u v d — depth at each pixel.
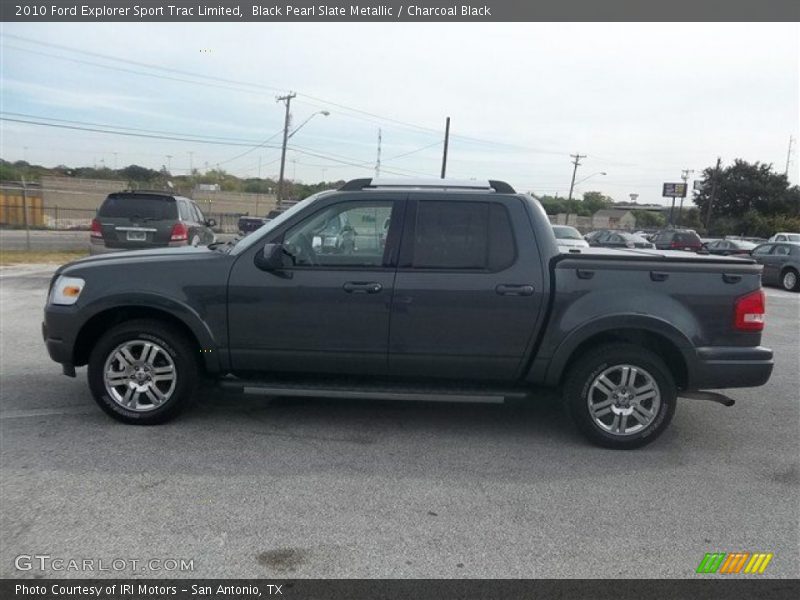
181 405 5.03
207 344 4.93
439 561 3.27
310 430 5.09
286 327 4.88
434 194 4.92
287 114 45.78
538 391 5.04
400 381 5.07
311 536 3.47
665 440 5.12
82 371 6.53
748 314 4.77
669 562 3.31
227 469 4.29
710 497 4.07
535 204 4.96
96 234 12.47
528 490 4.11
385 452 4.68
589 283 4.77
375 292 4.80
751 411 5.97
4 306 10.22
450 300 4.78
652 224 78.12
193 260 4.96
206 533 3.47
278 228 4.94
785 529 3.68
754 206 64.69
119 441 4.73
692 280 4.77
